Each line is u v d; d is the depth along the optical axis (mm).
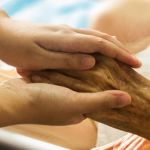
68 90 553
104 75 557
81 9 1451
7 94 571
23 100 560
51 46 571
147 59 878
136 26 959
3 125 576
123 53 566
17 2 1530
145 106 547
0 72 882
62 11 1468
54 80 579
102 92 534
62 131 820
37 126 803
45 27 601
